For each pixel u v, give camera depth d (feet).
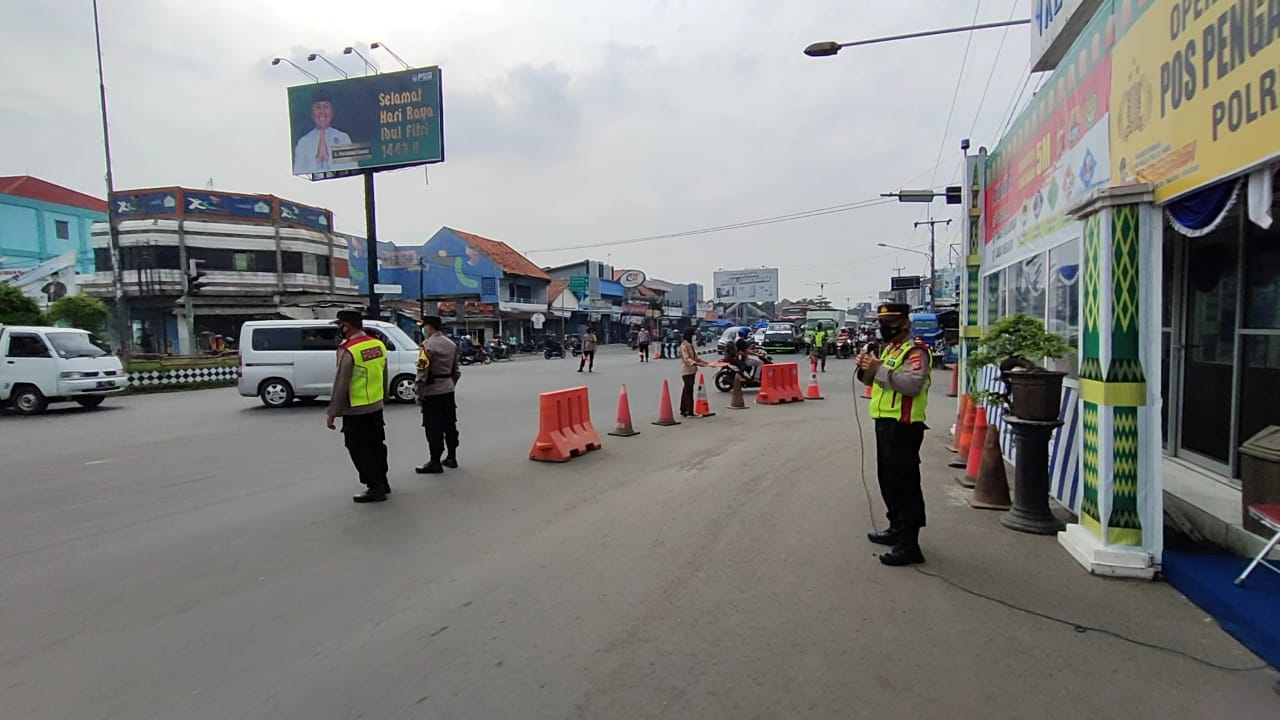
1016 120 28.32
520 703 10.80
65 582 16.22
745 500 23.06
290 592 15.48
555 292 185.78
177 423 45.06
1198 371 23.44
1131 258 15.57
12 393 51.75
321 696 11.08
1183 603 14.20
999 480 21.66
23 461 31.58
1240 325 21.01
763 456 30.83
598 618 13.87
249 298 115.14
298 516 21.66
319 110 100.73
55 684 11.55
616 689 11.16
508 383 71.56
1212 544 16.37
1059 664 11.76
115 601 15.08
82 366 53.62
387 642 12.96
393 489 25.05
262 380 52.85
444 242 152.66
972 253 34.86
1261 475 15.42
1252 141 11.76
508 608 14.43
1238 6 12.12
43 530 20.45
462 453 31.94
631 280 240.94
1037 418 18.84
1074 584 15.26
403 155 98.48
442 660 12.23
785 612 14.01
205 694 11.18
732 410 48.42
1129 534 15.79
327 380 52.70
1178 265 24.18
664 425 40.86
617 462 29.68
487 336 155.84
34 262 134.10
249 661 12.28
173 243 110.11
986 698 10.74
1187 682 11.18
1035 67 28.12
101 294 110.11
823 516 21.01
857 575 16.01
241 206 116.88
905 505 16.62
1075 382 20.48
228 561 17.57
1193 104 13.71
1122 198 15.38
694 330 45.55
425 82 97.25
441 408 27.84
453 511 22.06
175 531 20.21
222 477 27.58
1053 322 23.30
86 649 12.82
